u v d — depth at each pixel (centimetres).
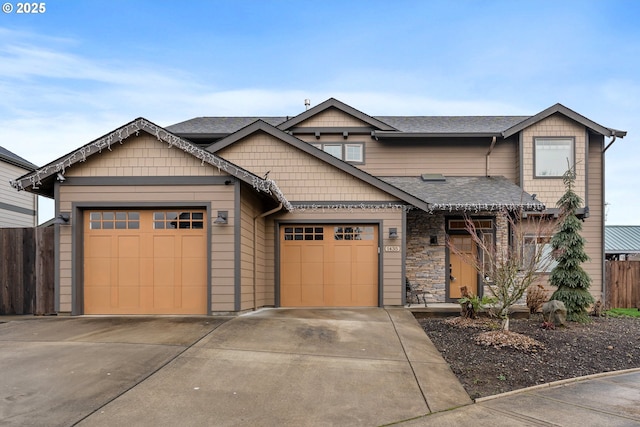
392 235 1147
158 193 952
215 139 1458
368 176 1154
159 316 927
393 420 464
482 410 499
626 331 934
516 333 834
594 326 984
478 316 1012
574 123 1384
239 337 744
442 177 1409
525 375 628
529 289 1110
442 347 757
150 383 534
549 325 932
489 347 754
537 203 1185
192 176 952
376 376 591
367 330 829
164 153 958
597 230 1408
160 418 446
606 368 677
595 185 1423
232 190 947
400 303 1134
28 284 959
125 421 436
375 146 1456
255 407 480
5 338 732
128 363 600
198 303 952
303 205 1166
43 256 963
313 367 612
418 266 1288
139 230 966
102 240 965
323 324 862
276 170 1177
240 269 944
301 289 1166
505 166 1438
